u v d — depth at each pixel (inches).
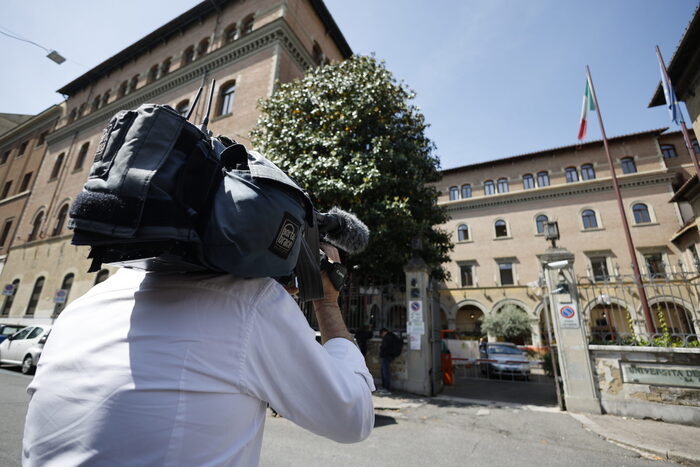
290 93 393.4
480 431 196.2
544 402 280.5
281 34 582.9
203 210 22.6
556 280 261.7
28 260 784.9
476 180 1075.9
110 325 24.6
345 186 304.2
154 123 22.8
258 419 25.5
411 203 410.9
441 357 402.0
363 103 350.6
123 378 21.5
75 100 942.4
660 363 222.8
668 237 816.9
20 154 1035.3
